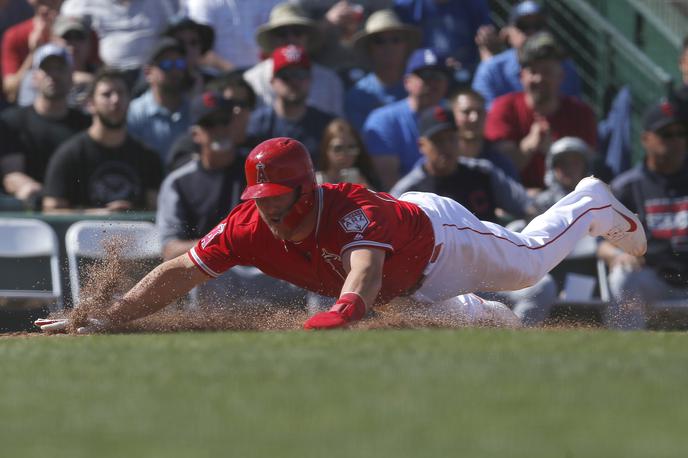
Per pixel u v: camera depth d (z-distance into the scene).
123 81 27.55
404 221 15.76
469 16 34.31
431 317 17.34
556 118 30.72
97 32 32.19
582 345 12.30
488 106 32.25
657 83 37.06
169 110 29.47
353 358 11.11
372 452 6.82
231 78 27.30
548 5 37.59
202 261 16.22
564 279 27.94
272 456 6.77
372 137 29.86
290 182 14.75
